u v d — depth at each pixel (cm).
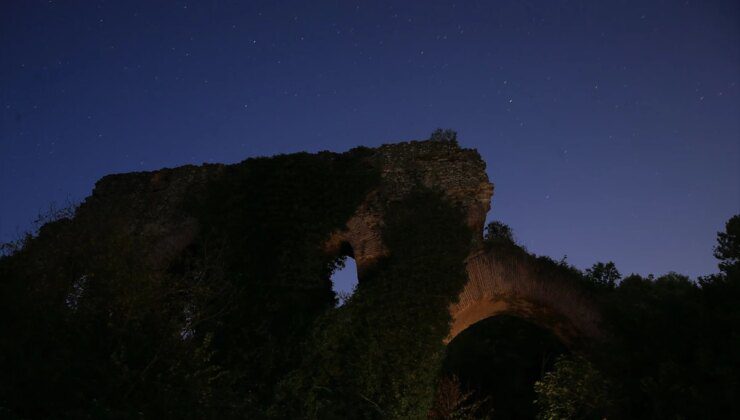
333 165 2195
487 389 2728
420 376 1852
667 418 1539
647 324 1711
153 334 1513
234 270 2106
